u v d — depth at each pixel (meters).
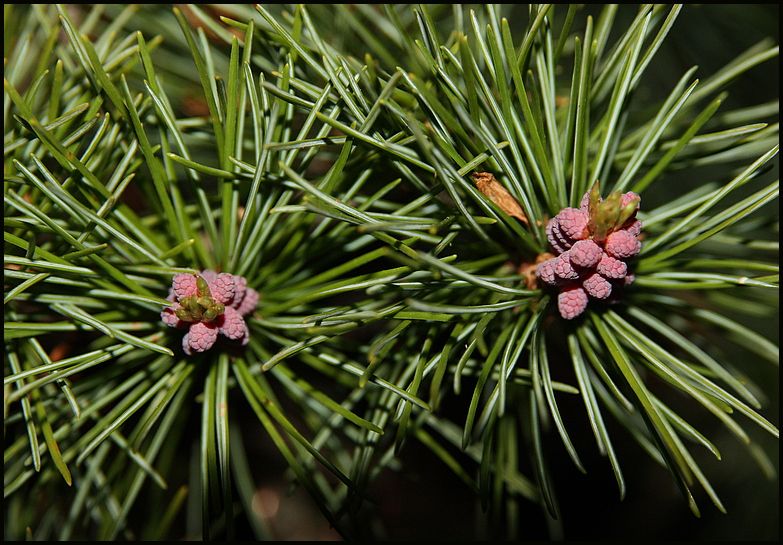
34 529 0.42
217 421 0.33
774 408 0.46
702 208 0.32
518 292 0.32
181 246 0.33
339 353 0.35
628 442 0.56
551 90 0.33
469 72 0.31
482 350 0.33
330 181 0.32
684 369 0.32
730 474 0.49
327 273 0.34
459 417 0.48
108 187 0.33
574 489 0.57
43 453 0.35
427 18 0.32
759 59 0.34
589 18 0.32
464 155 0.33
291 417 0.48
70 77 0.35
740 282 0.32
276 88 0.31
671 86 0.46
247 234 0.34
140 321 0.34
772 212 0.45
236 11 0.36
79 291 0.33
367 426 0.32
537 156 0.33
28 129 0.33
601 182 0.34
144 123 0.36
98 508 0.39
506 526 0.56
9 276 0.32
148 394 0.33
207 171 0.32
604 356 0.34
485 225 0.34
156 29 0.39
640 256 0.33
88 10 0.39
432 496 0.57
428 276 0.32
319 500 0.33
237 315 0.32
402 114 0.30
